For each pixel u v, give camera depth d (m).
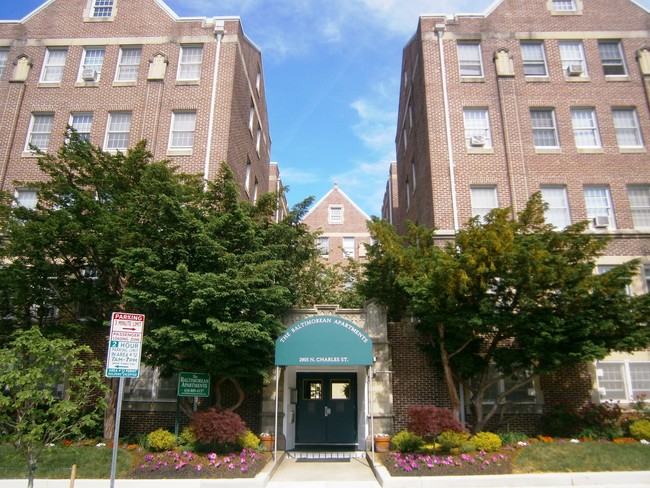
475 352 15.27
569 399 16.38
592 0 22.30
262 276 13.17
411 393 15.83
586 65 21.50
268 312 14.73
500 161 20.17
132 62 22.55
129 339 8.55
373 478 12.01
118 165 15.42
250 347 13.55
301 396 16.73
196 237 13.26
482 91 21.11
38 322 15.85
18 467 11.35
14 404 8.77
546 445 13.15
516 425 15.97
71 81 22.05
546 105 20.86
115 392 14.79
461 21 22.14
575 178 19.92
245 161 24.36
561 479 11.16
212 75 21.84
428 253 14.85
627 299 13.33
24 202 20.36
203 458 11.92
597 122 20.70
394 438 13.70
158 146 20.78
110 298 14.73
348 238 42.81
